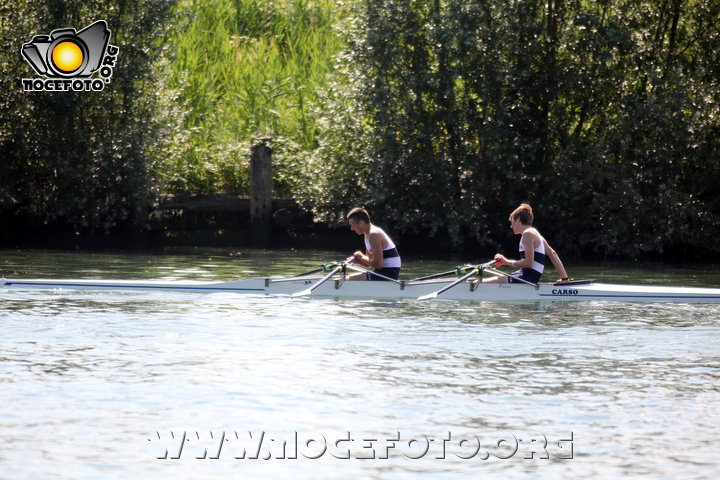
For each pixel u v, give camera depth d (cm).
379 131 7031
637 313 3938
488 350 3039
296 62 9369
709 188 7244
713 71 7162
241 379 2592
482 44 6938
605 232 7044
